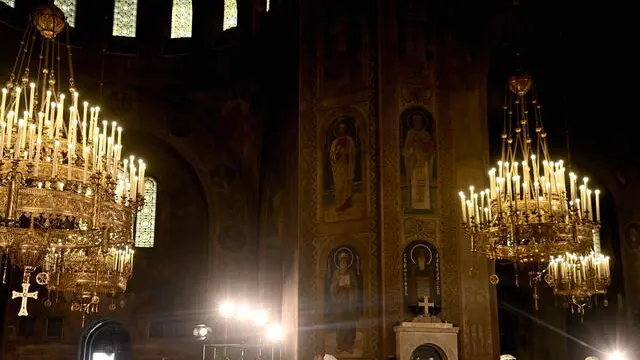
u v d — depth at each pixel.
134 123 25.39
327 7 20.47
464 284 18.11
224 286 24.62
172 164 26.33
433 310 17.72
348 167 19.16
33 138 9.91
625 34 21.09
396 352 16.95
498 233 12.89
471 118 19.30
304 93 20.05
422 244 18.28
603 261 14.38
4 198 10.42
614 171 23.98
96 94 24.95
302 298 18.61
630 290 23.12
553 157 24.61
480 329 17.84
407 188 18.59
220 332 24.05
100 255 14.27
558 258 14.52
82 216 10.66
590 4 20.45
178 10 26.88
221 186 25.53
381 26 19.50
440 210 18.58
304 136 19.77
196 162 25.64
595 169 24.48
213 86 25.86
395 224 18.23
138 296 24.95
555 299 24.44
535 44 21.75
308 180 19.52
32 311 23.75
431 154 18.92
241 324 24.02
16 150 9.61
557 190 12.52
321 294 18.66
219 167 25.64
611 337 23.30
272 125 23.39
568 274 14.33
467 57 19.77
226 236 25.12
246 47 25.36
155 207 25.95
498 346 17.86
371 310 17.88
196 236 25.81
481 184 18.81
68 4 25.36
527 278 24.97
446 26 19.91
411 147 18.86
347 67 19.83
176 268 25.45
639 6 20.34
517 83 15.23
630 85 22.05
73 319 24.14
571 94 23.66
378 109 18.92
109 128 24.97
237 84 25.55
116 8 26.42
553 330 24.53
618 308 23.39
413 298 17.88
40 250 11.74
